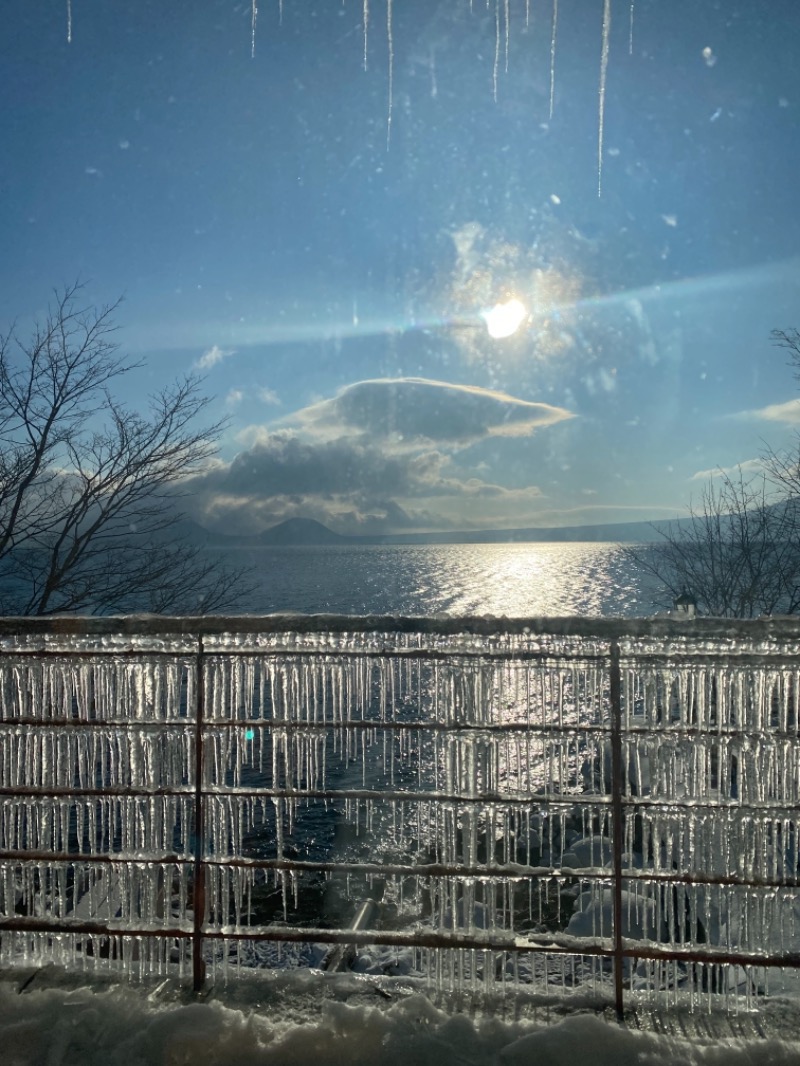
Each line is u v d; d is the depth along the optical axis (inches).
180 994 93.9
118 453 419.8
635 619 87.2
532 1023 86.7
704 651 89.5
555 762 97.3
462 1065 81.1
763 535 548.1
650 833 105.5
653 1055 81.1
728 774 91.8
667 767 95.0
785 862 90.6
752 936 91.9
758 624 85.9
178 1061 82.7
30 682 101.1
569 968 138.3
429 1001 90.0
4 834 102.6
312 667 98.7
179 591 433.4
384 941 91.0
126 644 97.6
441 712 95.9
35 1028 85.8
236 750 101.6
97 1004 89.8
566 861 198.2
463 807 97.7
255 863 92.7
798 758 91.0
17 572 410.9
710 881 87.7
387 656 93.4
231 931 94.8
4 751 102.0
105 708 100.3
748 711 91.3
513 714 94.0
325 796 92.8
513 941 90.4
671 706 96.0
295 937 92.5
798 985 110.5
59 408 412.5
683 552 579.2
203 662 95.0
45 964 100.2
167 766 101.0
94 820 100.9
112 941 106.0
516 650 92.8
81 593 412.8
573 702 94.1
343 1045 83.3
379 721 93.9
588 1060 80.8
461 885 110.7
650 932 136.6
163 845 100.7
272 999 93.1
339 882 244.7
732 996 92.4
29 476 408.8
